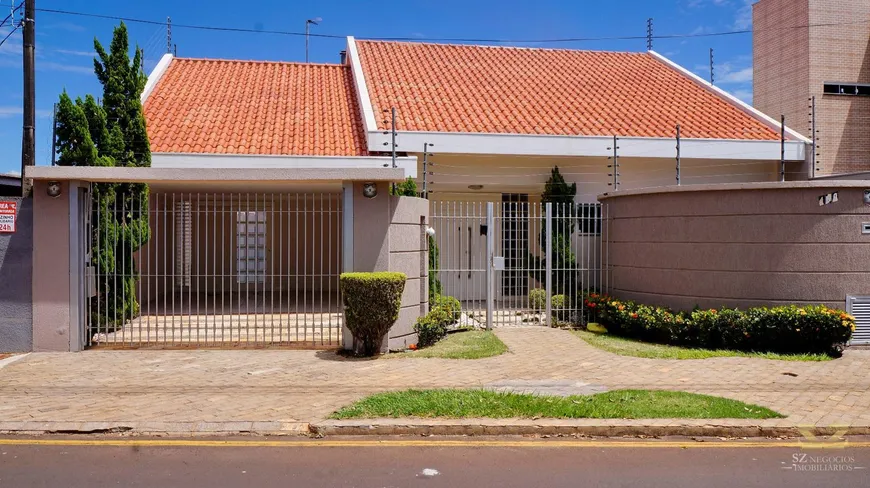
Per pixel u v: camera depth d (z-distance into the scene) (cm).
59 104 1050
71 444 597
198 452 577
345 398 725
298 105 1647
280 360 927
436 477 520
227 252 1639
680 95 1811
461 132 1423
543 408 669
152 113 1506
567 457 568
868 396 734
